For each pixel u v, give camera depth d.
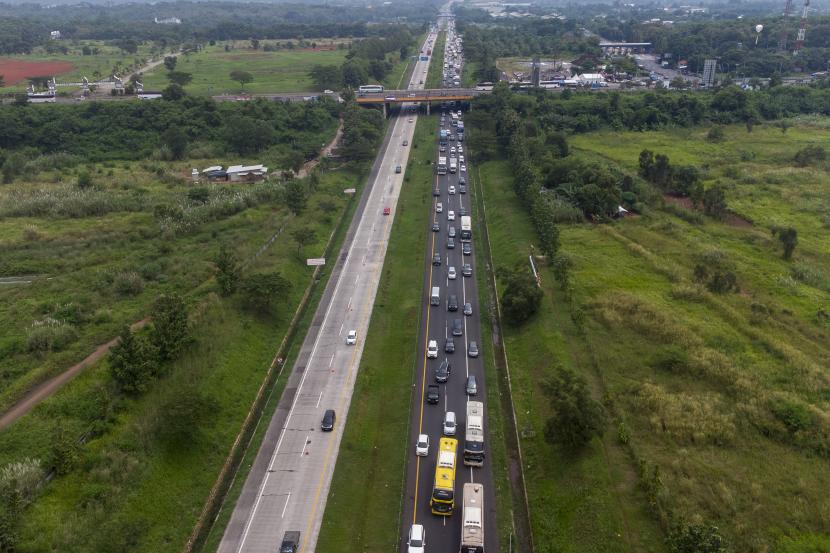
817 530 69.25
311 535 73.31
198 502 77.81
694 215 161.88
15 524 64.69
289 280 128.00
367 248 148.75
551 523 73.50
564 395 80.19
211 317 106.31
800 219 161.38
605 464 78.75
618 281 126.19
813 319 113.62
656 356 100.06
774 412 86.81
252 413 94.81
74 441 75.81
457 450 85.94
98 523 68.88
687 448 81.75
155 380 88.25
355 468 83.62
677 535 64.12
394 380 101.69
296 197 158.62
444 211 170.62
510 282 115.75
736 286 123.31
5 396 82.56
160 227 144.88
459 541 72.12
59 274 123.31
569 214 159.38
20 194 167.38
